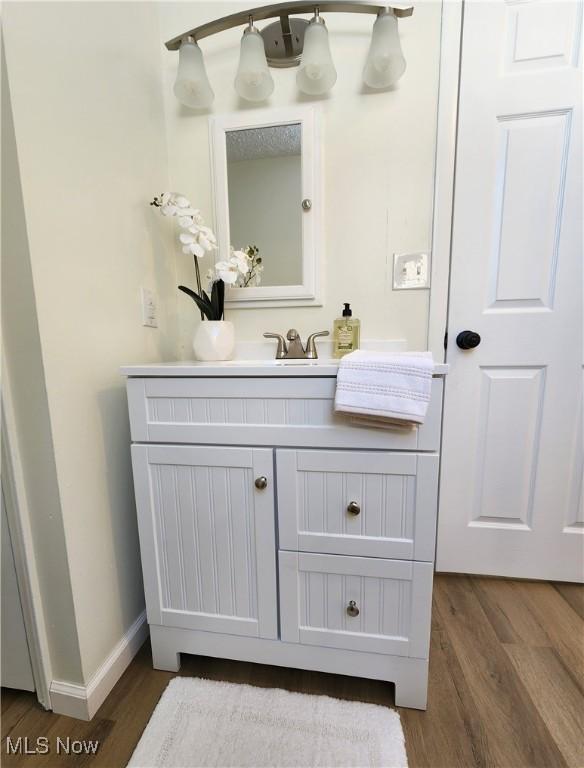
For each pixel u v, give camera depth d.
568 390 1.12
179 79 1.02
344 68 1.05
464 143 1.04
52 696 0.79
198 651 0.87
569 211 1.04
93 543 0.82
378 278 1.12
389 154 1.07
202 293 1.07
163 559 0.85
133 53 0.98
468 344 1.12
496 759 0.70
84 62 0.79
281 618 0.81
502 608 1.10
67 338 0.74
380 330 1.14
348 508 0.73
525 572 1.22
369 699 0.82
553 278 1.08
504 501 1.20
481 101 1.02
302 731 0.75
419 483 0.70
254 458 0.76
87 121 0.80
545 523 1.19
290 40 1.05
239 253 1.07
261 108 1.10
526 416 1.15
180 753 0.72
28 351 0.69
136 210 1.00
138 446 0.81
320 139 1.08
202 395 0.77
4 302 0.68
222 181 1.14
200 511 0.81
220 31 1.02
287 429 0.74
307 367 0.71
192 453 0.79
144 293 1.04
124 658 0.90
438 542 1.25
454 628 1.02
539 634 1.00
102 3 0.85
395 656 0.77
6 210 0.65
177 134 1.15
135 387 0.80
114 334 0.90
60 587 0.76
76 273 0.77
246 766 0.69
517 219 1.06
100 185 0.85
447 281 1.11
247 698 0.82
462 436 1.19
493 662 0.91
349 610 0.77
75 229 0.77
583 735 0.74
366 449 0.72
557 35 0.97
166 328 1.16
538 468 1.17
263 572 0.80
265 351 1.19
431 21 1.01
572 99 0.99
